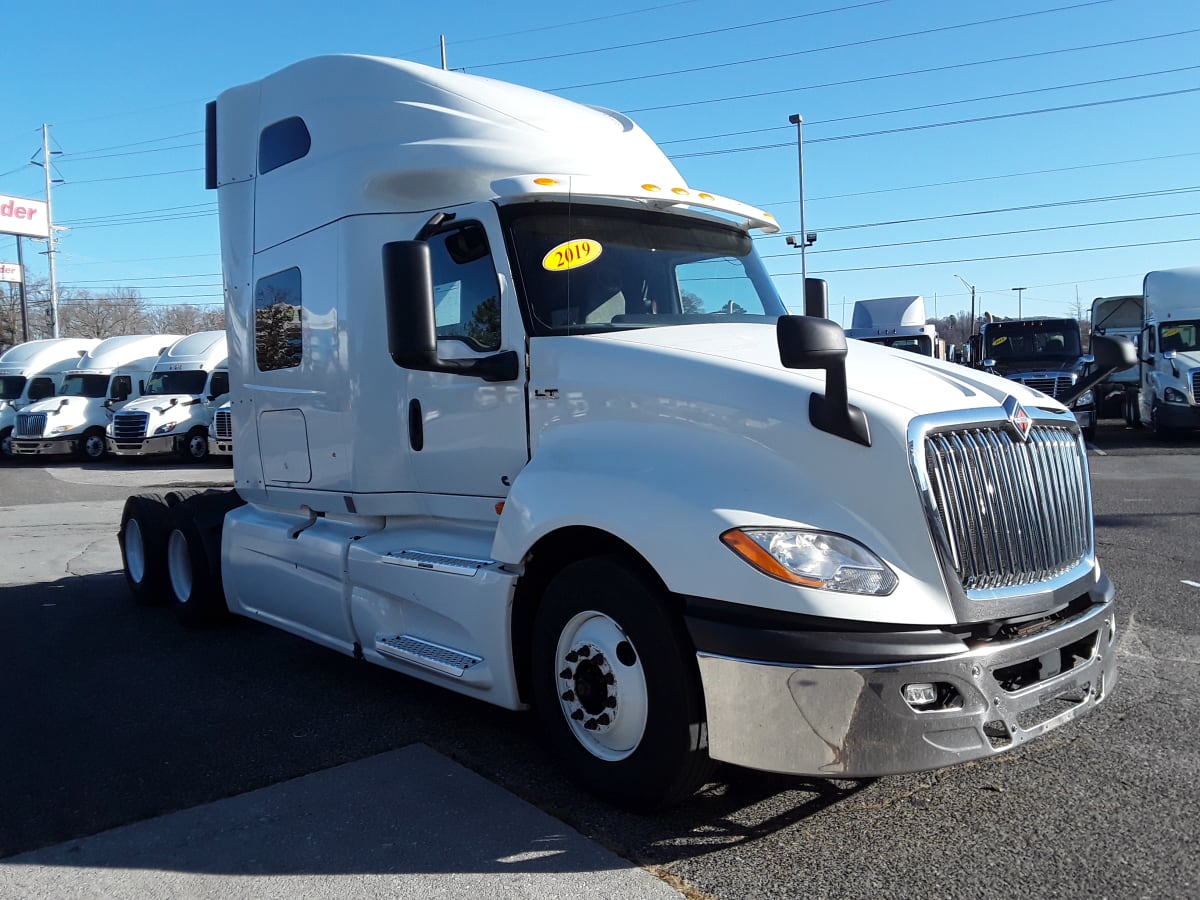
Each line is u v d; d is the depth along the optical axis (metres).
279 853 3.53
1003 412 3.66
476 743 4.62
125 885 3.35
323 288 5.53
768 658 3.24
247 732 4.87
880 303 26.11
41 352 30.97
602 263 4.68
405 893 3.22
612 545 3.90
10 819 3.90
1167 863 3.29
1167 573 7.71
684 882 3.24
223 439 24.31
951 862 3.33
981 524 3.48
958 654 3.27
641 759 3.62
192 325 84.06
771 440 3.57
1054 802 3.77
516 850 3.50
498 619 4.19
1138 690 5.03
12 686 5.75
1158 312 21.53
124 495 17.61
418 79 5.24
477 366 4.35
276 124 6.09
